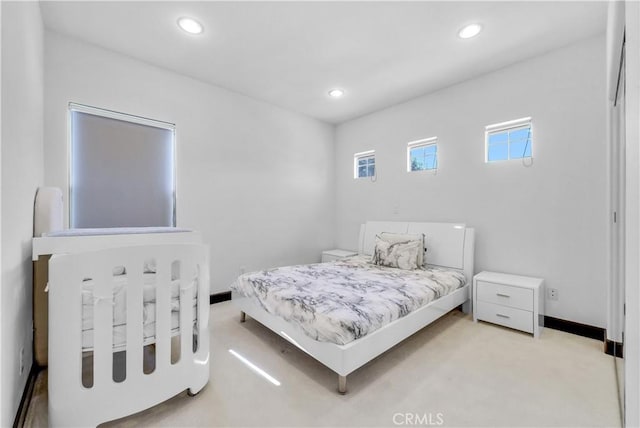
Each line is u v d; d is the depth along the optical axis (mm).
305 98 3863
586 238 2572
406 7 2168
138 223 2945
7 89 1283
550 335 2594
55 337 1321
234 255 3682
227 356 2211
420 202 3805
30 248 1827
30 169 1819
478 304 2867
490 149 3215
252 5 2148
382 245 3500
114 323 1461
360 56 2842
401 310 2145
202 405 1650
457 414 1587
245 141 3781
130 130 2900
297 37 2541
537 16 2260
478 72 3154
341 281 2676
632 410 852
